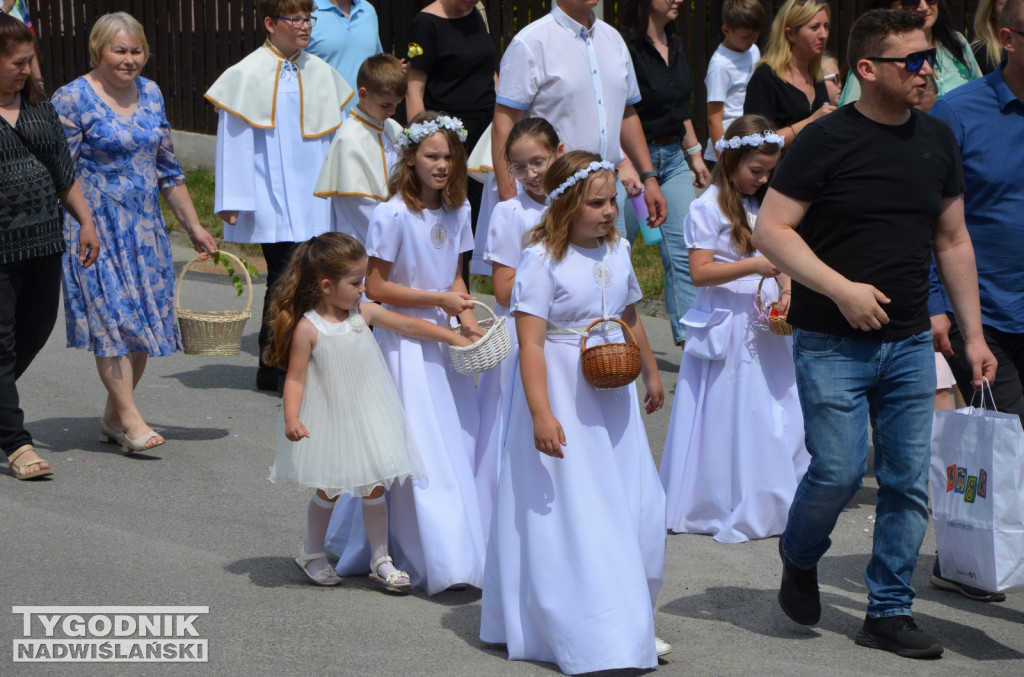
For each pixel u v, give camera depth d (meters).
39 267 7.53
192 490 7.35
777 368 6.95
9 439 7.43
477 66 9.91
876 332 5.09
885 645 5.28
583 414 5.07
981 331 5.45
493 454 6.23
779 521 6.89
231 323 8.29
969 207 5.93
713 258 6.91
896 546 5.26
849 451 5.14
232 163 9.28
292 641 5.25
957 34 7.44
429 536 5.81
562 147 6.21
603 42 7.80
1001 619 5.73
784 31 8.88
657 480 5.27
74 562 6.12
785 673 5.00
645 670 5.04
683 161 10.01
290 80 9.40
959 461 5.44
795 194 5.07
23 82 7.34
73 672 4.89
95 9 18.67
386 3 15.45
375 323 6.07
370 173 8.79
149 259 8.08
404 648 5.21
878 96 5.00
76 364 10.35
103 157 7.98
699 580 6.21
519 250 6.18
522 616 5.09
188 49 17.56
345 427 5.70
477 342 6.01
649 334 11.40
